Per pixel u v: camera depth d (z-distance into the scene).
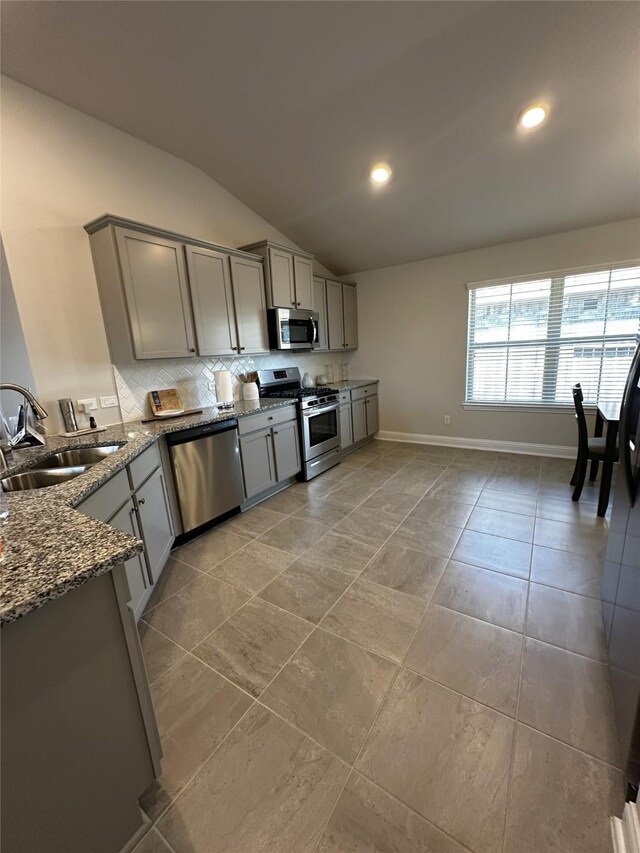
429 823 1.05
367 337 5.34
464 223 3.82
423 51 2.14
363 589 2.09
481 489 3.42
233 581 2.22
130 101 2.43
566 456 4.20
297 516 3.07
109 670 0.95
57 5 1.78
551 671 1.51
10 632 0.76
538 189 3.22
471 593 2.01
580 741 1.24
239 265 3.29
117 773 0.99
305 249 4.52
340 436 4.48
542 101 2.40
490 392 4.57
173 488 2.57
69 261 2.46
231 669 1.60
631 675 1.13
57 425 2.44
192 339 2.91
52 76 2.17
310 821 1.07
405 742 1.27
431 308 4.76
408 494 3.40
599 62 2.14
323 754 1.24
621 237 3.58
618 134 2.61
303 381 4.77
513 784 1.13
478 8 1.90
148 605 2.03
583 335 3.92
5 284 2.19
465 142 2.79
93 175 2.56
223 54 2.12
